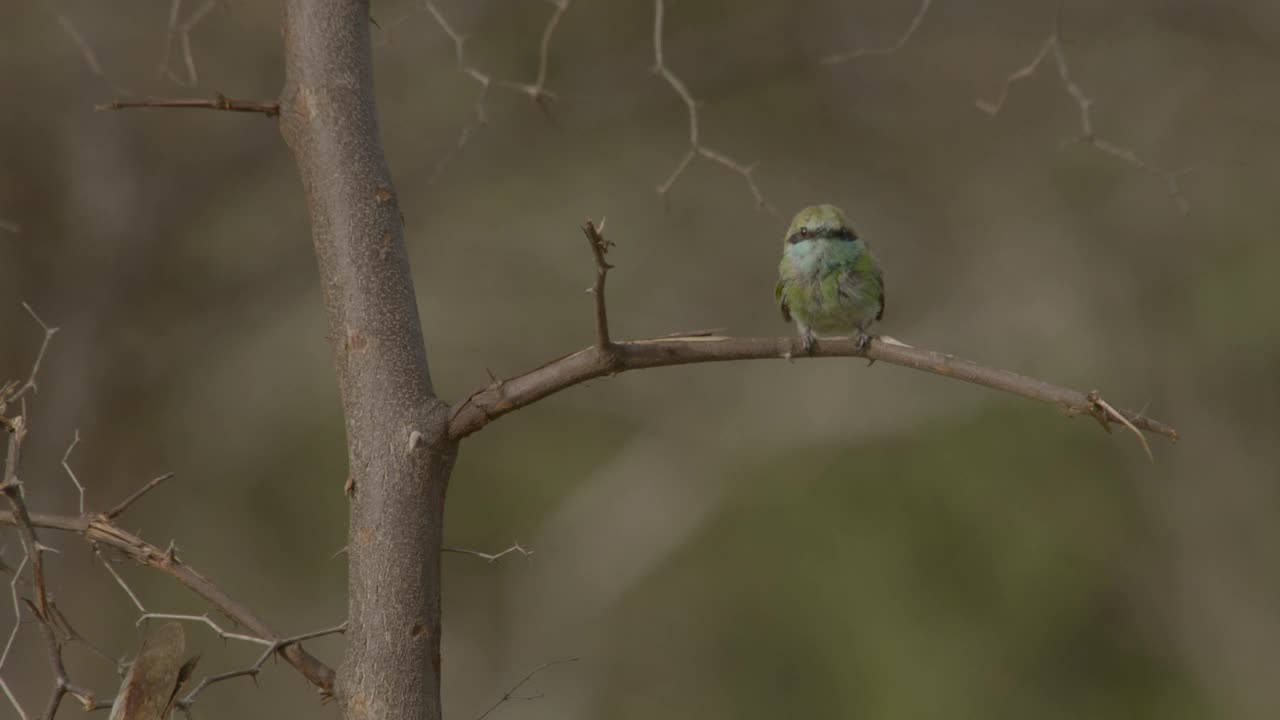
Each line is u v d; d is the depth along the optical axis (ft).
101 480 52.37
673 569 57.98
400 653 11.69
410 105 58.54
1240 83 61.41
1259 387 59.00
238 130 55.62
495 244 61.31
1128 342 60.08
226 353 57.16
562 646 57.06
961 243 63.62
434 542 12.07
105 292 52.49
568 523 59.57
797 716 53.16
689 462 60.54
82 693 12.22
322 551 56.24
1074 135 61.72
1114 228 62.08
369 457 12.12
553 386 12.34
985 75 62.18
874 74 62.64
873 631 52.65
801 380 61.31
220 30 54.44
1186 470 57.41
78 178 52.08
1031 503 54.39
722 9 61.11
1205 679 53.06
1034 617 52.34
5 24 50.72
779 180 63.31
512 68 59.41
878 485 56.24
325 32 13.20
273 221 57.57
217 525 55.42
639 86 60.64
